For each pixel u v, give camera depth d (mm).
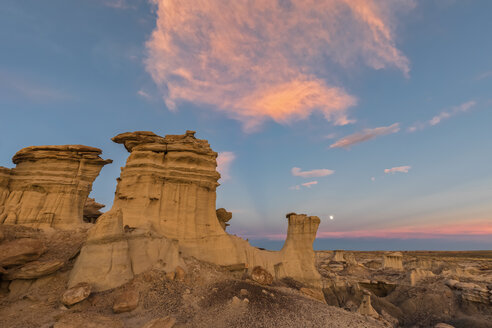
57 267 24375
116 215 27703
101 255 25062
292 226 56531
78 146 39594
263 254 50438
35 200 35688
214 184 46062
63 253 28172
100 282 23594
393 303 72750
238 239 49625
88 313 19797
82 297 20766
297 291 41531
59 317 18953
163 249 32250
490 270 91125
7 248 23734
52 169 38188
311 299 37062
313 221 55406
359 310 52812
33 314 19344
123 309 21250
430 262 102062
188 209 42156
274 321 24203
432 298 67188
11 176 36656
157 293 25141
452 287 68938
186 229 40594
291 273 50688
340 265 113562
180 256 34562
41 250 25984
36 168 37875
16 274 22219
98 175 41656
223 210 56875
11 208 33750
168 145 44062
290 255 53219
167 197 41312
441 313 62250
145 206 39188
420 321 61625
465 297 62562
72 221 36875
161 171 42031
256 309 25891
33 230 31734
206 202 45094
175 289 26828
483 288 62656
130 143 44562
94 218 61938
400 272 91250
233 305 25719
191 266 33562
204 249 40969
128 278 25703
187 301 25312
